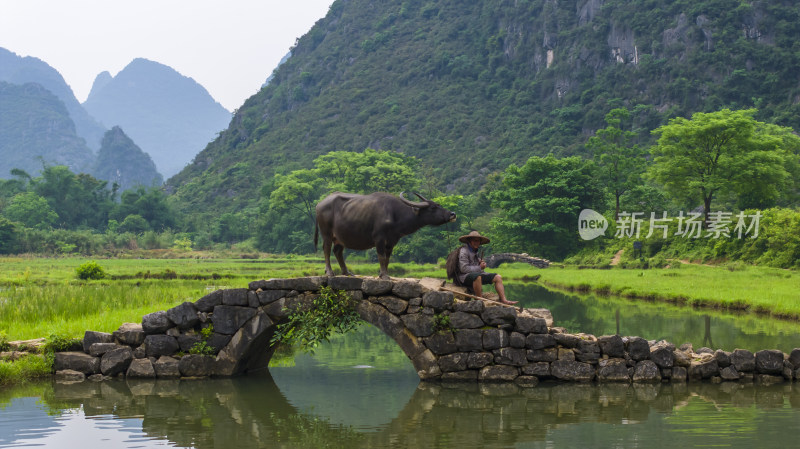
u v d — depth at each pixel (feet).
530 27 486.79
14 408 30.99
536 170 224.12
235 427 28.17
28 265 175.52
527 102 445.78
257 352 39.55
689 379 36.19
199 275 128.57
